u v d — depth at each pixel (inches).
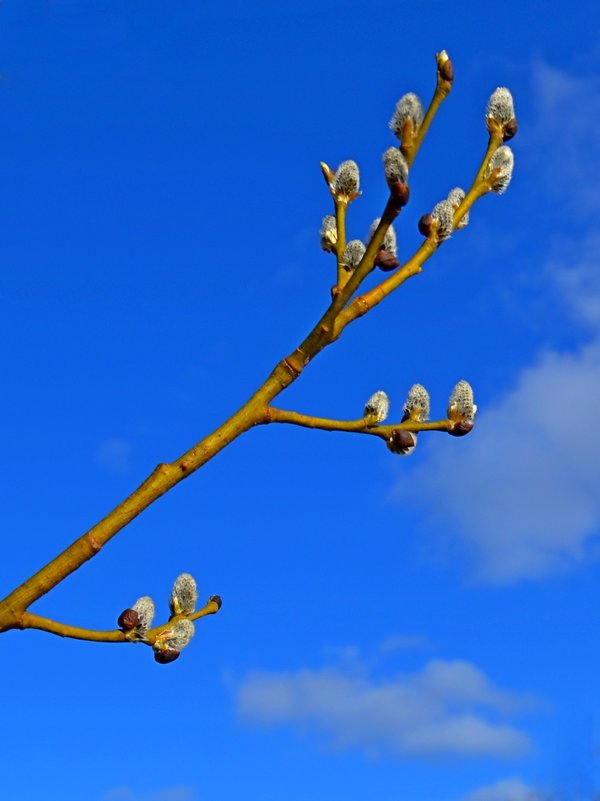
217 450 151.1
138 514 147.3
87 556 146.0
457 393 167.3
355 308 154.2
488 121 166.9
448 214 159.0
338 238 158.2
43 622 150.8
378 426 163.8
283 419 154.4
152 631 162.7
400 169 143.0
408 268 157.6
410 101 145.9
